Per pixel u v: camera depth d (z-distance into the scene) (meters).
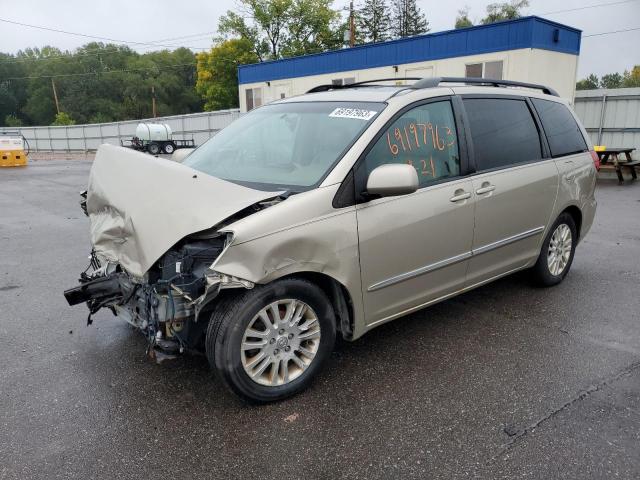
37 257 6.55
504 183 4.15
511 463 2.59
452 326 4.23
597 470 2.53
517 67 16.41
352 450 2.70
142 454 2.68
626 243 7.03
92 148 42.09
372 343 3.93
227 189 3.03
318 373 3.31
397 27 64.00
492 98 4.30
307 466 2.58
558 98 5.15
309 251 3.00
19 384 3.36
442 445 2.73
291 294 3.05
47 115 84.50
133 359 3.71
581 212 5.14
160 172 3.21
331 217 3.10
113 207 3.20
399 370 3.52
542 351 3.79
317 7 52.72
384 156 3.41
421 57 19.06
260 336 3.01
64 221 9.13
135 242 2.95
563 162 4.82
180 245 2.92
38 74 83.94
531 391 3.25
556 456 2.63
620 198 11.12
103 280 3.40
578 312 4.52
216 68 54.75
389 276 3.44
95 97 81.50
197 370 3.55
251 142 3.98
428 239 3.61
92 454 2.68
